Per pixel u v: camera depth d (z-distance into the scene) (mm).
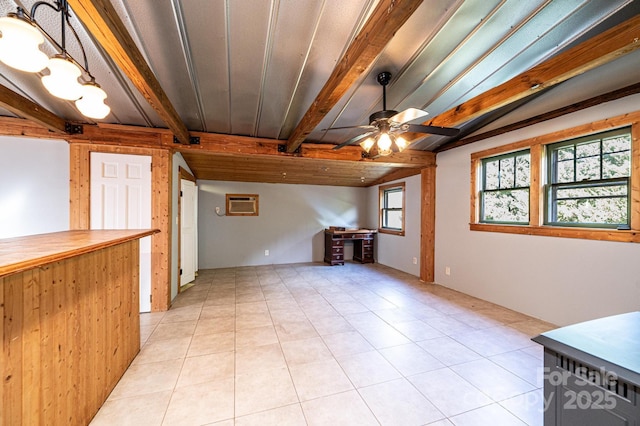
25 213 3148
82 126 3236
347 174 6098
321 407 1736
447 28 1802
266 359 2309
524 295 3326
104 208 3328
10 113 3008
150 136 3469
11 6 1550
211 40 1843
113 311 1922
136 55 1692
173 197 3891
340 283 4816
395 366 2205
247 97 2674
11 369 1063
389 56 2074
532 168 3223
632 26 1503
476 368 2176
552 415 1048
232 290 4387
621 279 2465
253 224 6367
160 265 3479
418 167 4977
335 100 2178
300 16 1660
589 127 2688
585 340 1063
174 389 1907
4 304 1031
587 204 2787
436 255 4801
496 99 2277
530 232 3242
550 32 1867
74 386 1466
